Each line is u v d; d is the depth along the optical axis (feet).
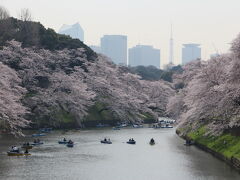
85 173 155.02
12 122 216.33
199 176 148.87
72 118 333.42
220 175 148.36
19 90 273.95
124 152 207.51
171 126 366.63
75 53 408.05
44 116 309.42
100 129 334.03
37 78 344.49
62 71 363.35
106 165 171.32
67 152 203.10
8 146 214.28
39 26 412.57
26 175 148.97
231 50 159.33
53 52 387.75
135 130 334.85
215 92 184.34
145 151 211.00
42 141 240.53
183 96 318.86
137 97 437.99
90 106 368.07
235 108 170.81
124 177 149.48
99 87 387.96
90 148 219.61
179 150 213.25
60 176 149.07
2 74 234.58
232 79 160.04
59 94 329.72
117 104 384.68
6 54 323.78
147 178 148.05
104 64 431.02
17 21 406.00
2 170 156.04
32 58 340.59
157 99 479.82
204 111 190.80
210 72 195.83
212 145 200.44
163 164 173.68
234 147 173.47
